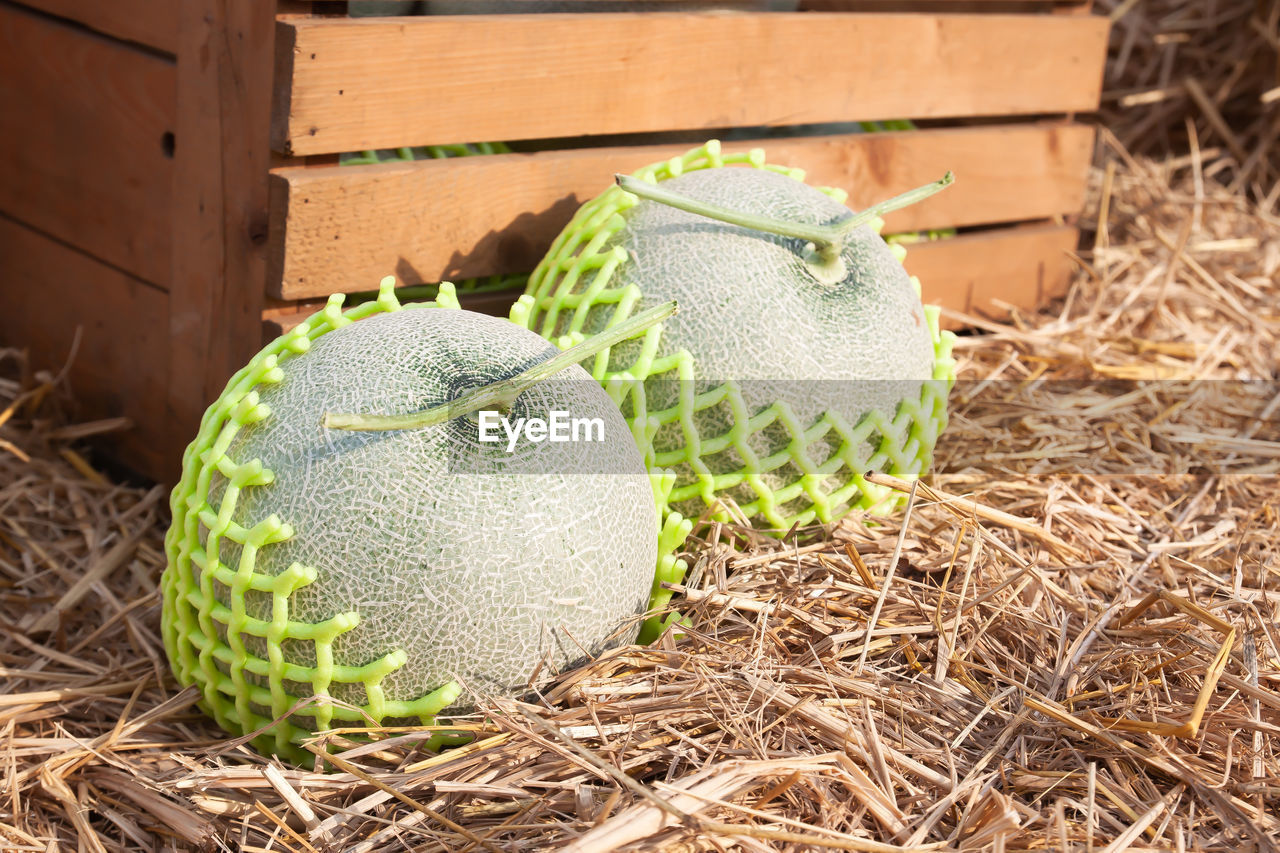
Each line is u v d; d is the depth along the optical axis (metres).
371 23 1.13
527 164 1.20
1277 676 1.08
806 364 1.12
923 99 1.36
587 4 1.23
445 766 1.02
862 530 1.15
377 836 1.01
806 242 1.14
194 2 1.14
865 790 1.01
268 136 1.13
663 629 1.09
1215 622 1.07
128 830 1.04
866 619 1.10
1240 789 1.04
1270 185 1.93
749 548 1.13
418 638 1.02
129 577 1.19
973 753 1.05
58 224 1.26
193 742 1.07
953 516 1.16
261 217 1.14
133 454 1.25
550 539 1.02
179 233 1.18
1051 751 1.05
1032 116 1.45
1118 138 2.03
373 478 1.02
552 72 1.19
